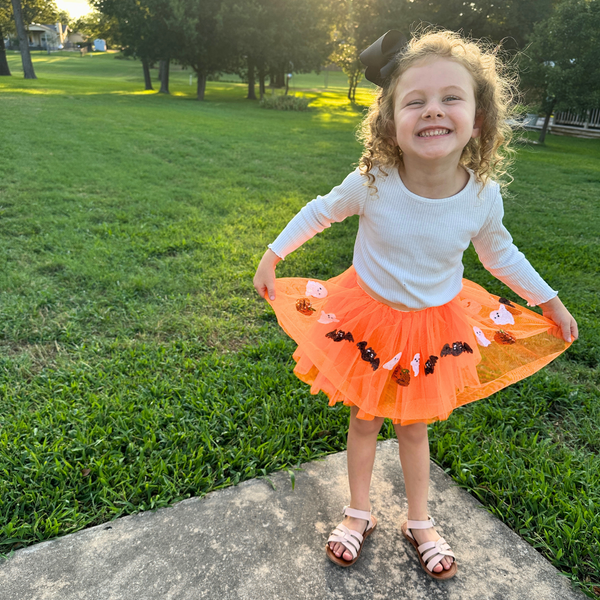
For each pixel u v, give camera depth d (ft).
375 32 87.30
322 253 15.15
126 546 5.47
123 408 7.72
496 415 8.07
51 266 12.74
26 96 57.41
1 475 6.37
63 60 175.73
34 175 22.38
